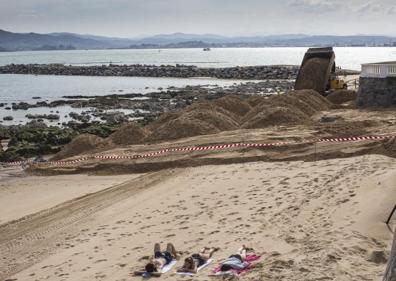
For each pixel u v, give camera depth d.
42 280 12.27
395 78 35.56
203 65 158.25
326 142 24.89
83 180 24.58
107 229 15.95
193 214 16.09
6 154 31.75
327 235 12.09
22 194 22.94
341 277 9.39
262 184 18.47
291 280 9.50
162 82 95.94
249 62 177.50
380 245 11.24
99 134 38.25
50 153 33.59
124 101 62.22
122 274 11.66
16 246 15.80
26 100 68.25
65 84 97.00
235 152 25.23
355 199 14.42
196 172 22.47
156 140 31.00
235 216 15.18
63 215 18.66
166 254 11.93
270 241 12.48
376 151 22.45
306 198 15.70
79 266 12.80
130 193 20.55
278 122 32.38
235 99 39.44
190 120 31.92
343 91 45.19
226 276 10.46
